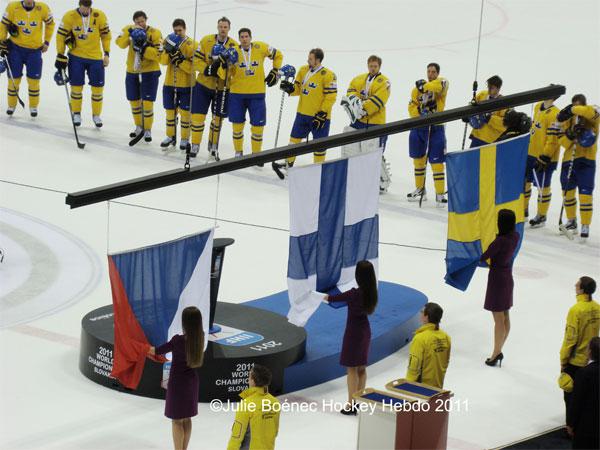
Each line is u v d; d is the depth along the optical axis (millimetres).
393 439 16797
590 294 19609
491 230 23047
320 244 20625
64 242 27938
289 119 42625
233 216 31109
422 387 17656
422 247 29906
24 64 38375
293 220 20000
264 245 28969
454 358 22953
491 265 22281
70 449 17891
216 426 19094
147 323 18250
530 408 20766
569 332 19438
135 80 36781
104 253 27391
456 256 22672
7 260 26453
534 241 31094
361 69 49938
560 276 28281
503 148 22812
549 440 19312
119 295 17859
